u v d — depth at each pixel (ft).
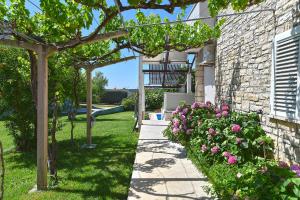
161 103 66.54
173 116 21.83
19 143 24.75
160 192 11.77
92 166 18.10
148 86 51.06
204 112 19.99
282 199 7.25
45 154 13.89
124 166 17.97
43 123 13.71
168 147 20.89
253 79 15.80
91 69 25.07
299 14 11.14
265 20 14.25
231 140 13.97
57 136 30.76
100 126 38.70
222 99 21.86
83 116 56.54
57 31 14.49
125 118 51.16
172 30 22.54
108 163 18.79
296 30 11.11
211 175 12.39
